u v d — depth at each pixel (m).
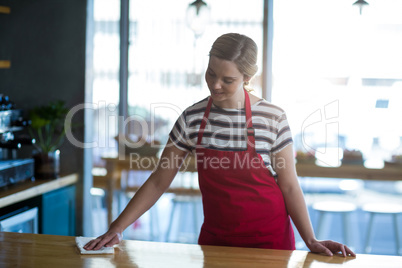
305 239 1.78
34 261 1.48
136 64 5.52
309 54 5.77
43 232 3.15
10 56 3.59
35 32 3.56
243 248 1.65
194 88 5.51
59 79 3.56
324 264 1.49
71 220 3.53
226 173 1.92
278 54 5.80
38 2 3.55
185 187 4.59
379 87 5.71
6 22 3.58
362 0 4.19
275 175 1.93
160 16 5.48
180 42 5.48
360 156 4.43
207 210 1.96
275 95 5.79
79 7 3.52
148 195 1.88
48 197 3.20
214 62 1.72
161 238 4.83
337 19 5.78
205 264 1.47
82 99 3.55
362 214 6.04
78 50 3.54
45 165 3.30
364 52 5.75
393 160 4.36
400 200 6.64
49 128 3.55
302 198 1.89
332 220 5.79
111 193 4.52
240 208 1.89
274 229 1.90
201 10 3.92
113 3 5.60
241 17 5.38
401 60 5.72
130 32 5.50
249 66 1.74
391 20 5.74
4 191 2.87
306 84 5.76
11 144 3.03
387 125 5.57
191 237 4.85
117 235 1.68
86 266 1.44
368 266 1.48
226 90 1.76
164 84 5.52
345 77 5.76
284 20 5.80
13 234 1.78
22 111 3.38
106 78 5.61
